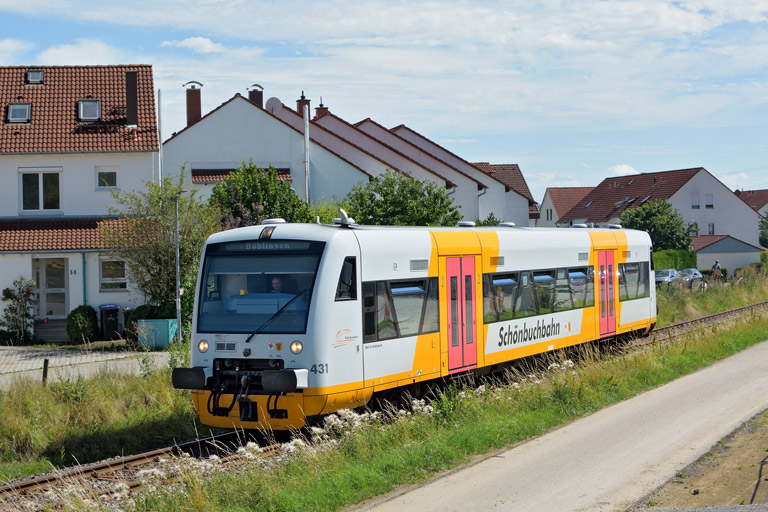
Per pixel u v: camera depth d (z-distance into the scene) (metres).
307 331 12.27
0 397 15.09
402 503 9.05
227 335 12.81
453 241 15.33
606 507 8.69
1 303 28.09
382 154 46.12
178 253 23.77
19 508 9.59
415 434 11.86
